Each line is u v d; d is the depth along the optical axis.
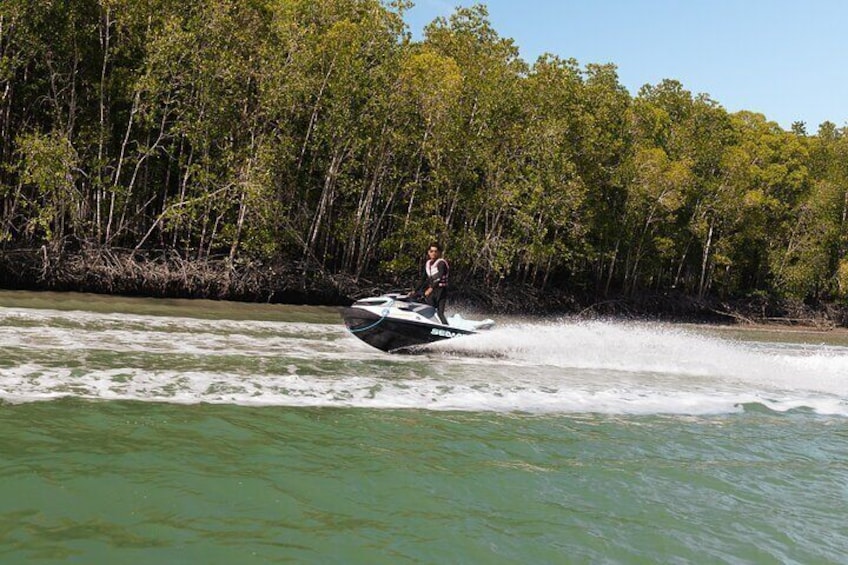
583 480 7.34
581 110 39.12
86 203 27.48
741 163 48.38
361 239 33.56
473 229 36.53
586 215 39.94
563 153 36.34
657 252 48.38
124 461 6.54
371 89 30.47
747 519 6.70
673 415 10.89
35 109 28.56
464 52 35.94
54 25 26.39
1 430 6.99
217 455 6.95
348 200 35.38
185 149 31.28
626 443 8.92
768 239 53.75
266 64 28.34
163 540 5.15
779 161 54.09
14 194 26.95
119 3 26.47
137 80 27.08
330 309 28.20
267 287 29.00
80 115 28.83
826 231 51.56
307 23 30.75
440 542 5.56
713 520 6.59
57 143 25.73
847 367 17.75
